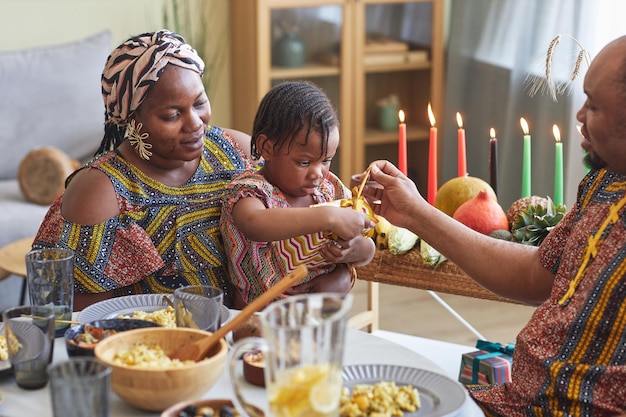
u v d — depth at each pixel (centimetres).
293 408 106
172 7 418
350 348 146
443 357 207
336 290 178
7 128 362
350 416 122
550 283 159
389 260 196
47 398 128
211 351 129
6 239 322
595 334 138
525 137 217
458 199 203
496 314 347
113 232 173
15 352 129
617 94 135
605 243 140
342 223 162
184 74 171
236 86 433
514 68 379
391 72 431
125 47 173
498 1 390
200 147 176
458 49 420
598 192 147
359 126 430
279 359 105
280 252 173
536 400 142
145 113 172
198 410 116
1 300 320
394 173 173
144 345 131
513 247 164
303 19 411
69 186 178
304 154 168
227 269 182
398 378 133
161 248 177
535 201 199
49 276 145
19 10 394
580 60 198
